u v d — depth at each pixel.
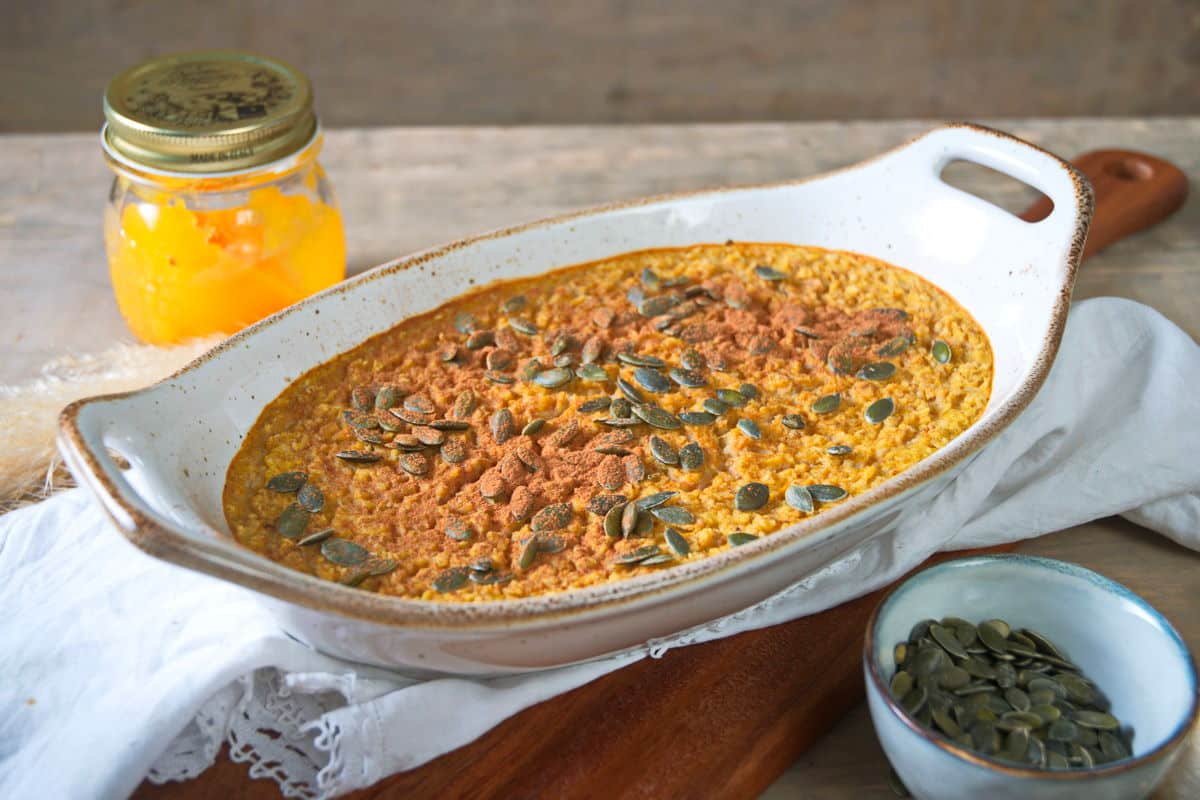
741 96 1.37
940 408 0.56
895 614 0.49
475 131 0.81
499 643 0.47
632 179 0.77
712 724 0.50
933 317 0.60
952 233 0.60
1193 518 0.56
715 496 0.53
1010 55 1.39
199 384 0.53
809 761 0.50
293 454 0.54
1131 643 0.49
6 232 0.73
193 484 0.52
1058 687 0.48
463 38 1.36
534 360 0.58
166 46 1.33
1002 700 0.48
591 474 0.54
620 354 0.58
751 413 0.56
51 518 0.56
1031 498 0.56
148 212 0.62
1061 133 0.80
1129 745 0.48
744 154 0.79
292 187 0.64
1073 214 0.57
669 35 1.38
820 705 0.50
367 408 0.56
